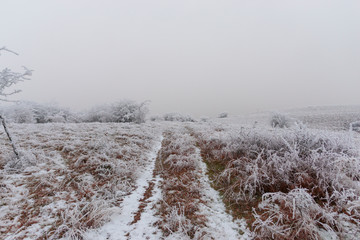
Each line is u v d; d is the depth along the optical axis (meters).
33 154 5.05
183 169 4.98
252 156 4.65
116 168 4.73
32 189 3.70
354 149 3.83
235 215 3.10
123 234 2.75
